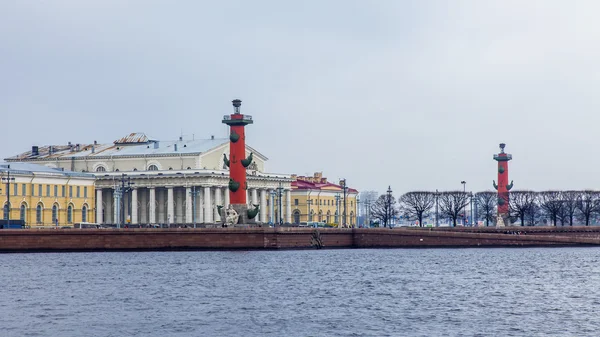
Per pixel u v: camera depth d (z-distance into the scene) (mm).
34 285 102562
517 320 78062
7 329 74250
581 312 82500
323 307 85688
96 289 98938
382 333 72250
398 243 175875
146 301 89562
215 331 73375
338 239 173875
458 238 178625
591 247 188375
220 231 158125
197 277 110438
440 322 77125
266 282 105625
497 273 118750
